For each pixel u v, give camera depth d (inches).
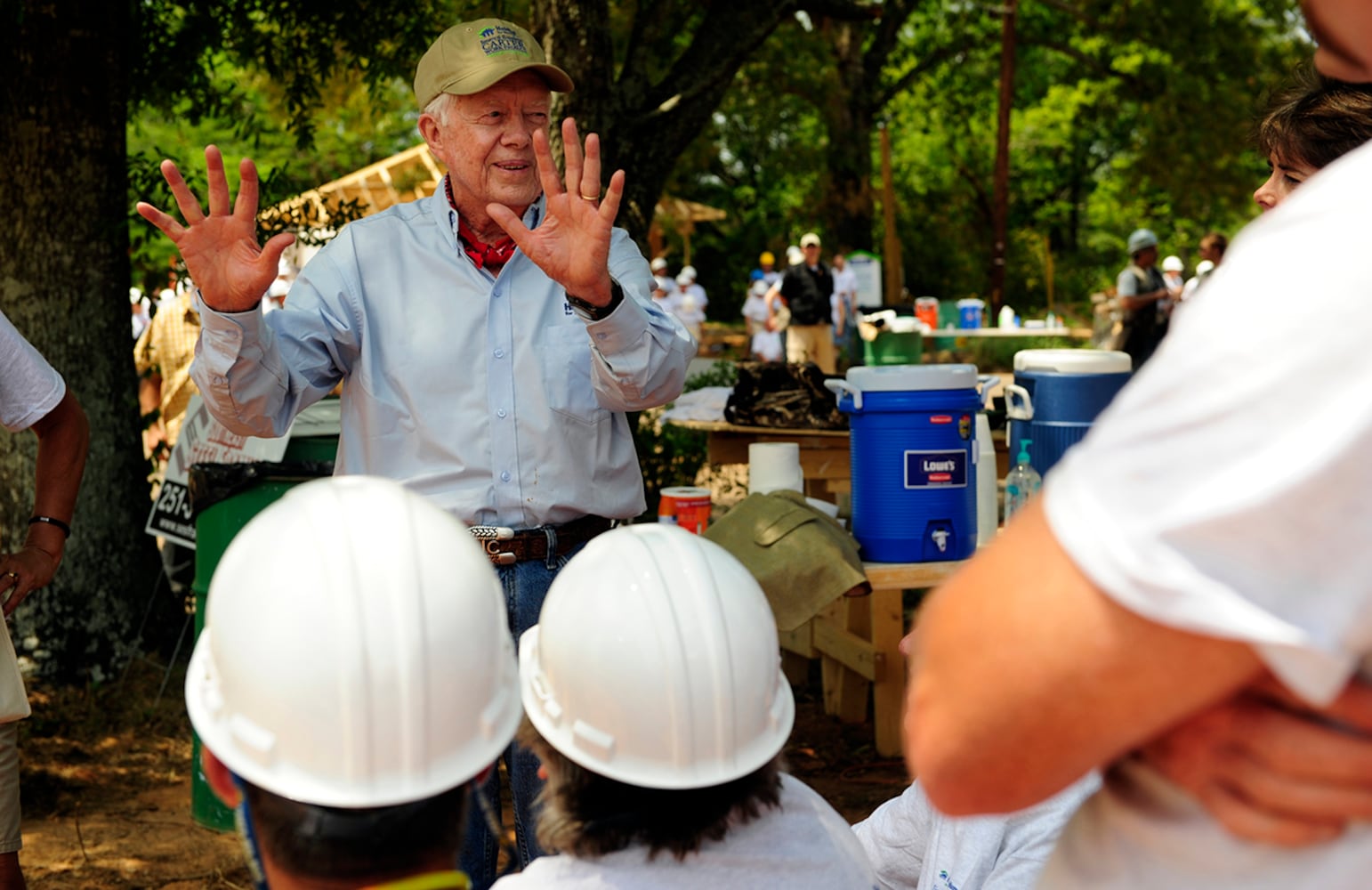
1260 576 35.6
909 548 169.3
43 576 131.3
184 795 198.4
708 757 63.1
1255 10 929.5
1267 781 40.0
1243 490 35.4
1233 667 36.9
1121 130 1330.0
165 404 359.9
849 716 226.7
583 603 64.1
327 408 208.4
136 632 242.4
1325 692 36.0
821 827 67.6
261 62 298.4
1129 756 44.6
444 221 126.2
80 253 237.5
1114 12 918.4
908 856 93.1
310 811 50.9
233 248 108.1
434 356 123.5
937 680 41.3
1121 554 36.6
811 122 1016.9
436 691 52.1
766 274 1023.6
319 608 51.4
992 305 846.5
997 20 1016.9
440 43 124.7
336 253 126.3
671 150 237.8
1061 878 47.3
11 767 121.7
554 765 65.6
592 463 125.8
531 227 127.3
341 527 53.4
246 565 53.5
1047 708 38.3
